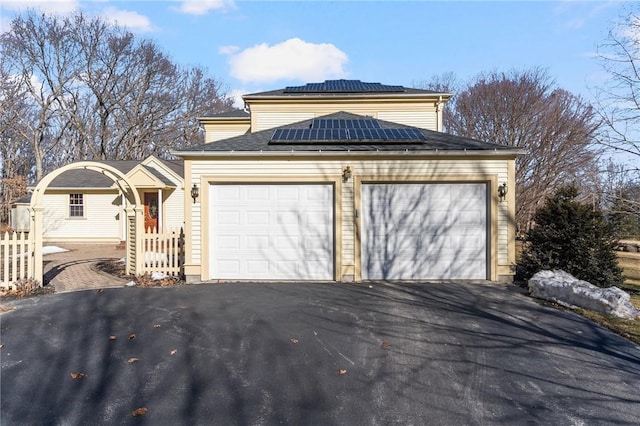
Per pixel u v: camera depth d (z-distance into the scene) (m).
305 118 15.16
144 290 8.90
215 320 6.64
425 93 15.00
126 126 36.97
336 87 16.20
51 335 5.97
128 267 11.12
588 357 5.19
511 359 5.10
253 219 9.80
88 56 34.38
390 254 9.73
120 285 9.62
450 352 5.31
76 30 33.62
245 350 5.36
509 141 26.80
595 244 9.27
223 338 5.81
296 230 9.79
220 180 9.71
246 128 17.44
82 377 4.58
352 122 12.35
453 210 9.66
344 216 9.69
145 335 5.95
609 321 6.66
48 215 20.78
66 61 34.03
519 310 7.28
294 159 9.70
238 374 4.65
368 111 15.20
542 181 23.48
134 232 10.65
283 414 3.80
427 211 9.69
